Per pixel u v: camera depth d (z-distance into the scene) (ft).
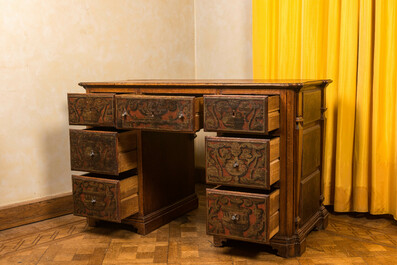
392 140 9.62
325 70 10.37
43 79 10.32
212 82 8.18
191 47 13.42
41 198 10.44
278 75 10.91
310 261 7.86
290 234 8.00
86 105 8.84
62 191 10.87
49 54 10.36
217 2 12.80
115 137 8.53
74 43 10.75
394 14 9.23
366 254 8.13
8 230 9.72
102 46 11.27
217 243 8.50
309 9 10.25
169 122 7.98
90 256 8.23
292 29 10.62
